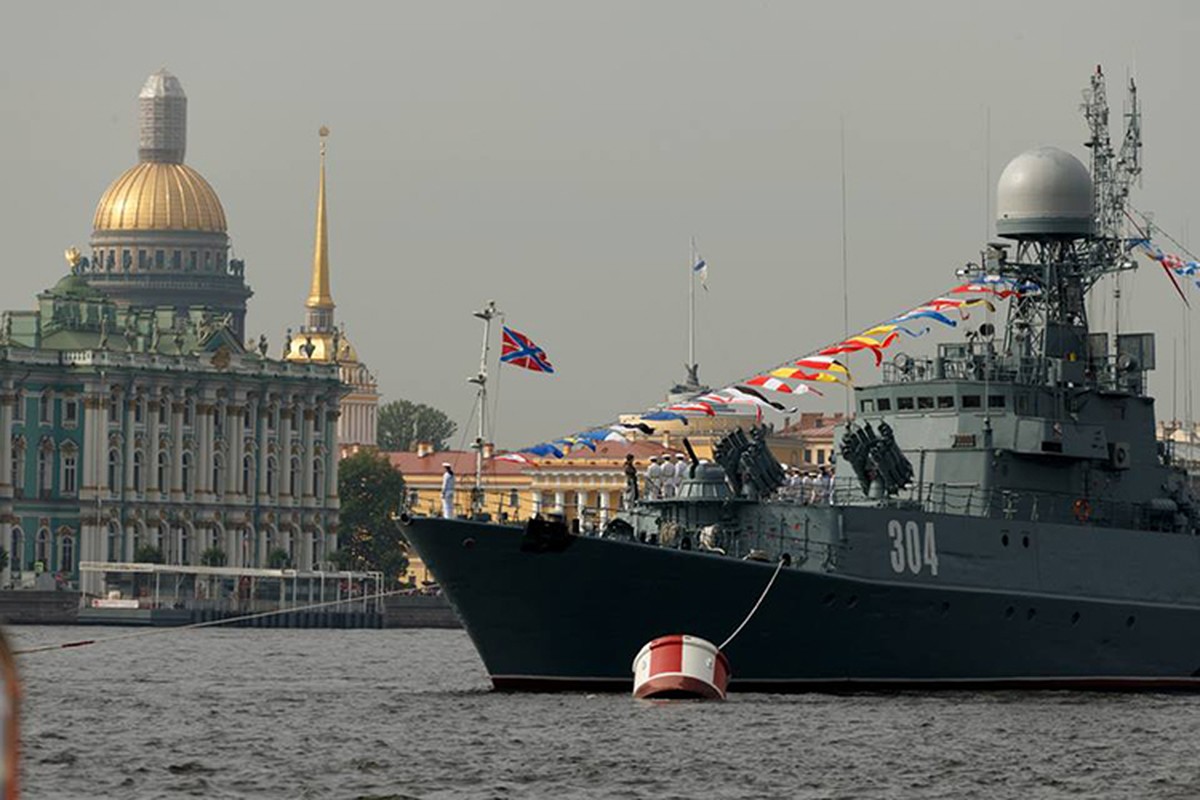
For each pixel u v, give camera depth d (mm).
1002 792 104125
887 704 137500
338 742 123000
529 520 135500
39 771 111000
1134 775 110250
